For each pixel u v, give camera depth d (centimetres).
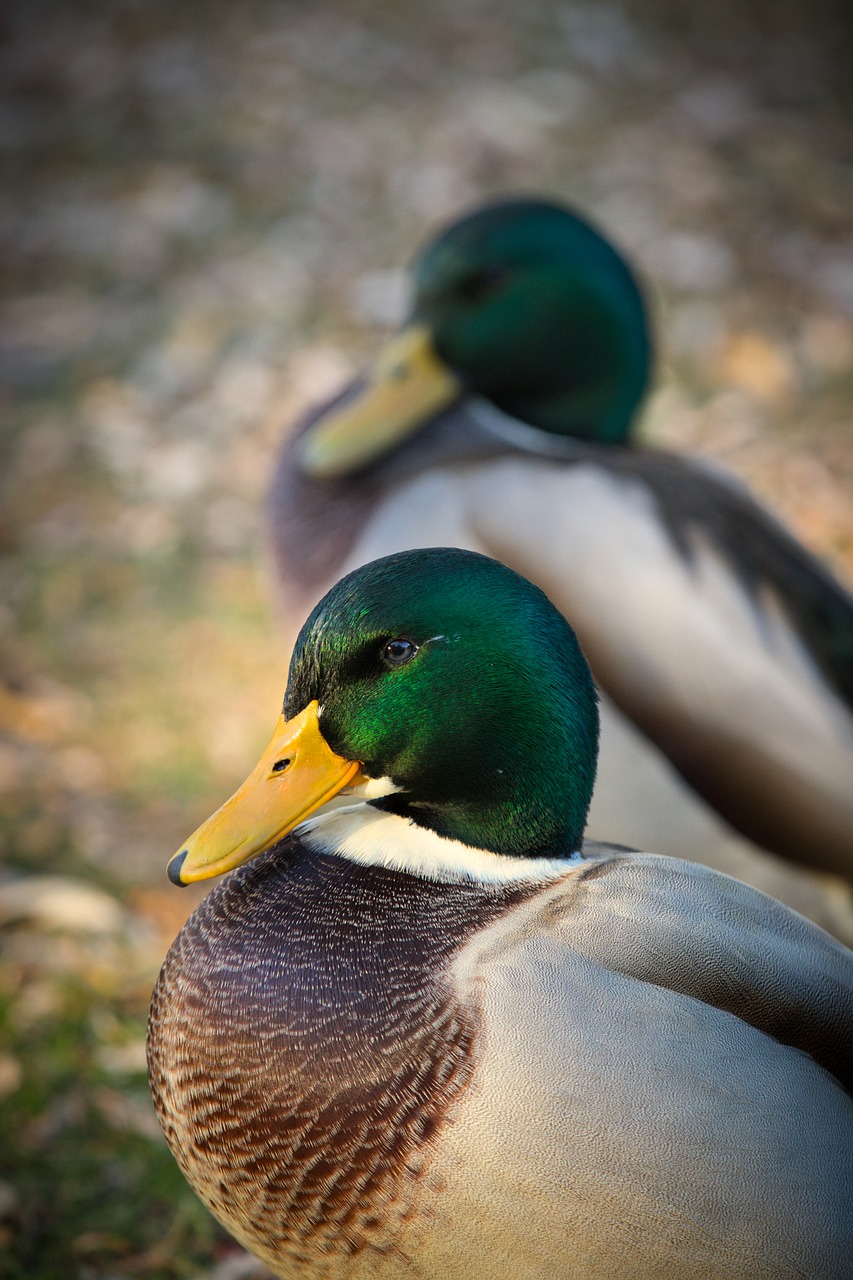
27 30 1180
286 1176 253
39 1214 412
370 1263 255
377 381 507
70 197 1007
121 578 717
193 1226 411
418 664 269
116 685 650
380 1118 246
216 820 275
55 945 503
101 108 1095
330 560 482
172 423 825
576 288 500
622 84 1124
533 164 1030
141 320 902
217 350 878
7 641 671
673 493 464
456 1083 243
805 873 454
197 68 1136
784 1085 248
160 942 513
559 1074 240
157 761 609
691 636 441
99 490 776
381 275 939
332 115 1084
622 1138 239
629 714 443
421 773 273
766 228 973
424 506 458
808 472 777
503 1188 241
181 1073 262
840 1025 266
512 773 272
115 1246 404
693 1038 245
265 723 634
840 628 464
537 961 251
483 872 273
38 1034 469
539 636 271
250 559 736
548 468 462
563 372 509
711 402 830
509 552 445
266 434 820
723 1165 241
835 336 883
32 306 911
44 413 827
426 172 1021
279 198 1007
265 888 273
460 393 511
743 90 1127
